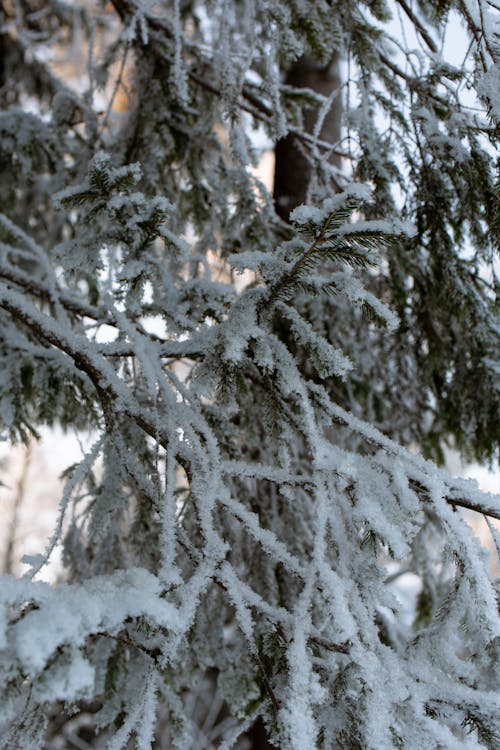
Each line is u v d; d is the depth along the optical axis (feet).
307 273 4.15
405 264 7.72
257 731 9.83
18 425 7.67
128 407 5.03
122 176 4.75
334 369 4.43
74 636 2.62
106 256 5.83
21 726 3.37
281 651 4.09
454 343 7.79
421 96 6.38
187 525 6.77
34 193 11.99
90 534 5.91
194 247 8.63
